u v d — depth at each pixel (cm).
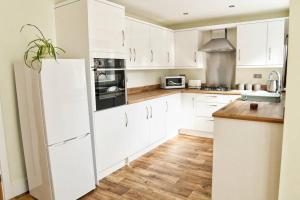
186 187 253
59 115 211
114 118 281
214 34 445
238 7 359
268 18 397
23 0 238
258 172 190
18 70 218
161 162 319
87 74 246
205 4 340
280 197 169
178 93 431
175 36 464
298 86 151
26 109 219
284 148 162
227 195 206
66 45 263
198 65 447
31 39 246
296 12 146
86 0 236
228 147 200
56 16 267
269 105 235
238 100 279
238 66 408
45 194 220
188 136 437
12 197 238
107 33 263
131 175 282
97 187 256
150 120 356
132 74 404
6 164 232
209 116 412
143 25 368
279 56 371
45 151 207
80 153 232
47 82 200
